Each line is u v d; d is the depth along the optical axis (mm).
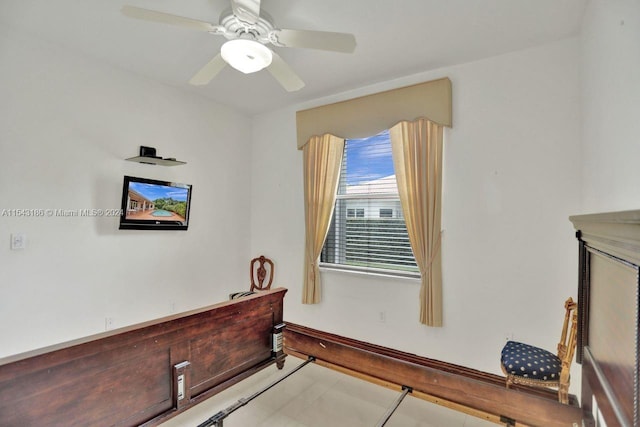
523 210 2648
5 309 2408
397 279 3215
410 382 2402
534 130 2605
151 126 3320
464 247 2887
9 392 1381
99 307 2936
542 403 1932
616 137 1600
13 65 2441
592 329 1561
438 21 2279
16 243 2459
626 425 1036
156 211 3312
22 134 2490
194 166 3723
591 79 2070
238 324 2400
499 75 2740
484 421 2242
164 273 3447
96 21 2334
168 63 2980
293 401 2477
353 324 3490
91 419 1616
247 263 4355
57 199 2678
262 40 1959
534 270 2607
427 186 2980
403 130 3117
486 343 2789
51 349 1513
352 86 3422
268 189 4238
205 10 2203
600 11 1838
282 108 4105
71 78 2752
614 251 1133
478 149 2830
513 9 2137
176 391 1947
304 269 3762
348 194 3633
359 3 2090
